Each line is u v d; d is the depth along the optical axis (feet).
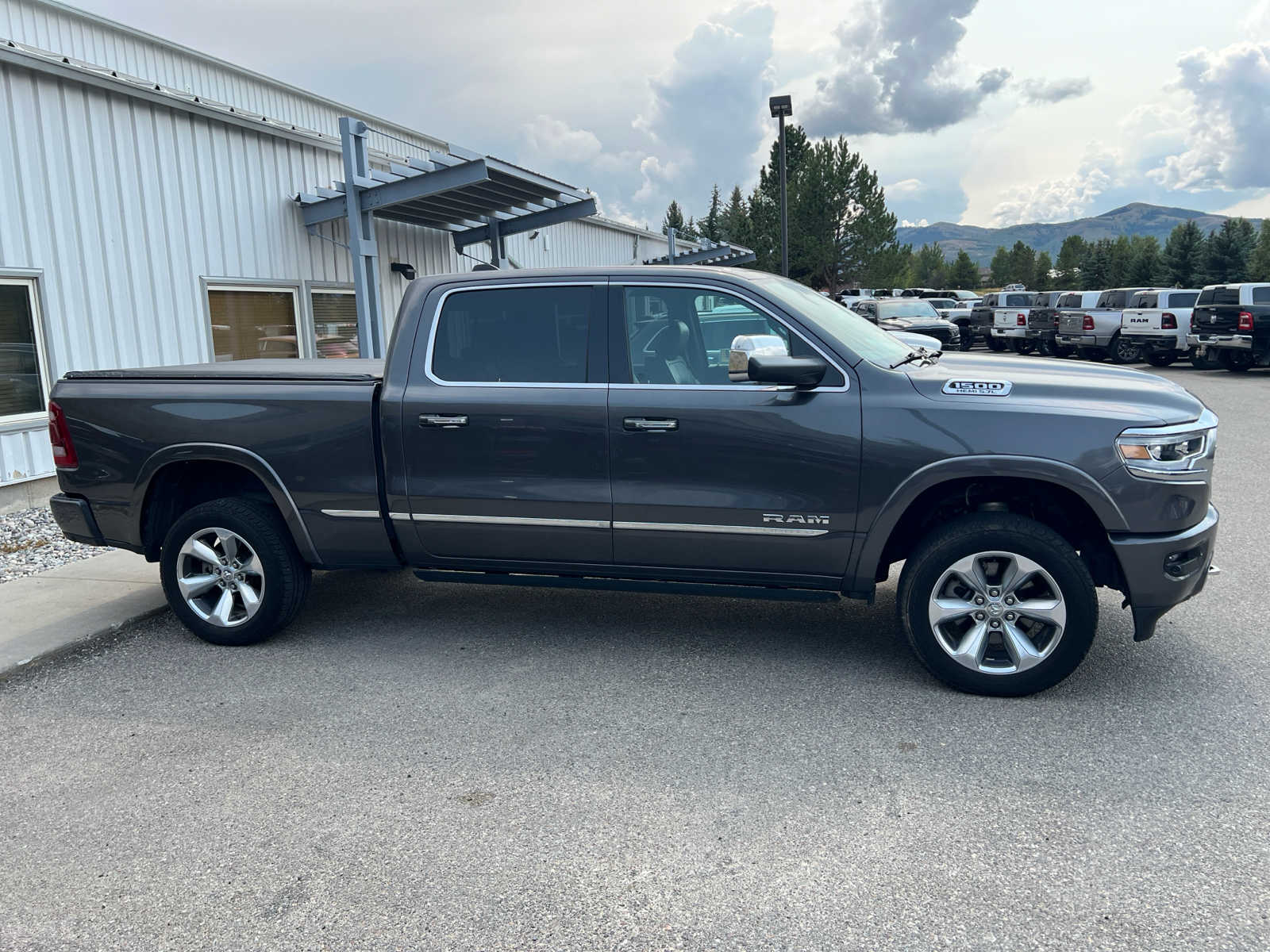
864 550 13.16
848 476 12.93
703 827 9.84
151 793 10.90
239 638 15.76
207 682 14.34
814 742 11.79
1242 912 8.21
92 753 11.98
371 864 9.31
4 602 18.19
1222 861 9.00
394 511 14.87
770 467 13.20
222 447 15.30
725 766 11.20
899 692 13.33
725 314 13.73
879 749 11.55
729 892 8.70
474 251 52.60
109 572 20.52
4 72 25.04
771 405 13.17
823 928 8.14
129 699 13.76
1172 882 8.68
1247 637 15.24
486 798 10.56
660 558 14.07
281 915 8.54
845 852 9.32
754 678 13.94
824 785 10.68
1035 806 10.11
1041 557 12.40
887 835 9.62
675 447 13.48
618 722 12.52
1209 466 12.52
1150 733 11.82
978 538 12.61
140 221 29.43
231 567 15.71
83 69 26.66
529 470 14.11
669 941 8.02
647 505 13.74
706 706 12.97
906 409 12.74
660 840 9.61
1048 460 12.26
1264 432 37.22
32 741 12.39
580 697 13.41
